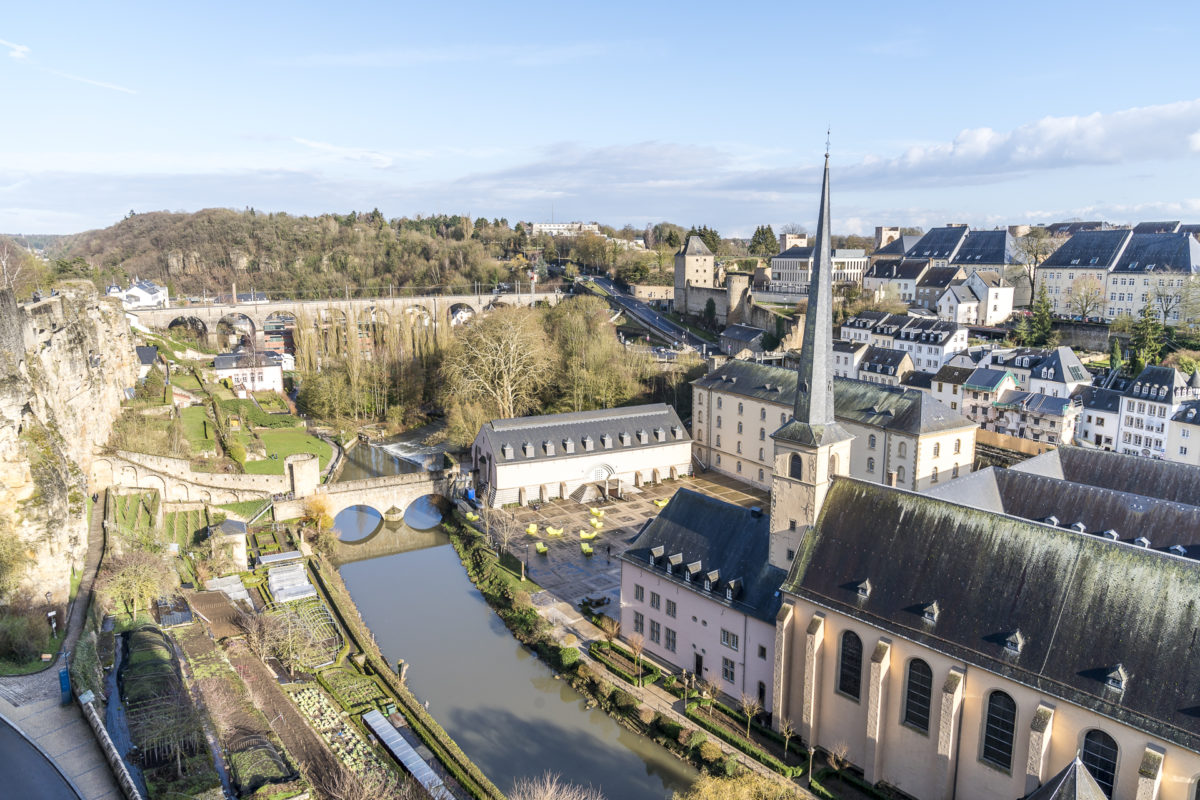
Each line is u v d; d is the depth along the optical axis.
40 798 44.84
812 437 63.34
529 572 96.50
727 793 49.78
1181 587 46.50
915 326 175.75
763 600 67.12
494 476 118.06
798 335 191.00
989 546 54.97
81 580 75.25
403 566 103.69
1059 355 139.12
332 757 57.31
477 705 71.44
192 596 82.75
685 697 69.88
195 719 53.38
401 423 173.12
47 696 56.22
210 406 154.12
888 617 56.94
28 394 75.56
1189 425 115.75
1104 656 47.53
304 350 198.12
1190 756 42.69
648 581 77.69
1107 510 69.06
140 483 103.88
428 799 55.16
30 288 146.12
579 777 61.69
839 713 61.00
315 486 113.06
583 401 158.62
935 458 108.62
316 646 77.19
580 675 73.94
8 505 68.56
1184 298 165.00
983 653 51.69
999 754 51.78
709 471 139.12
